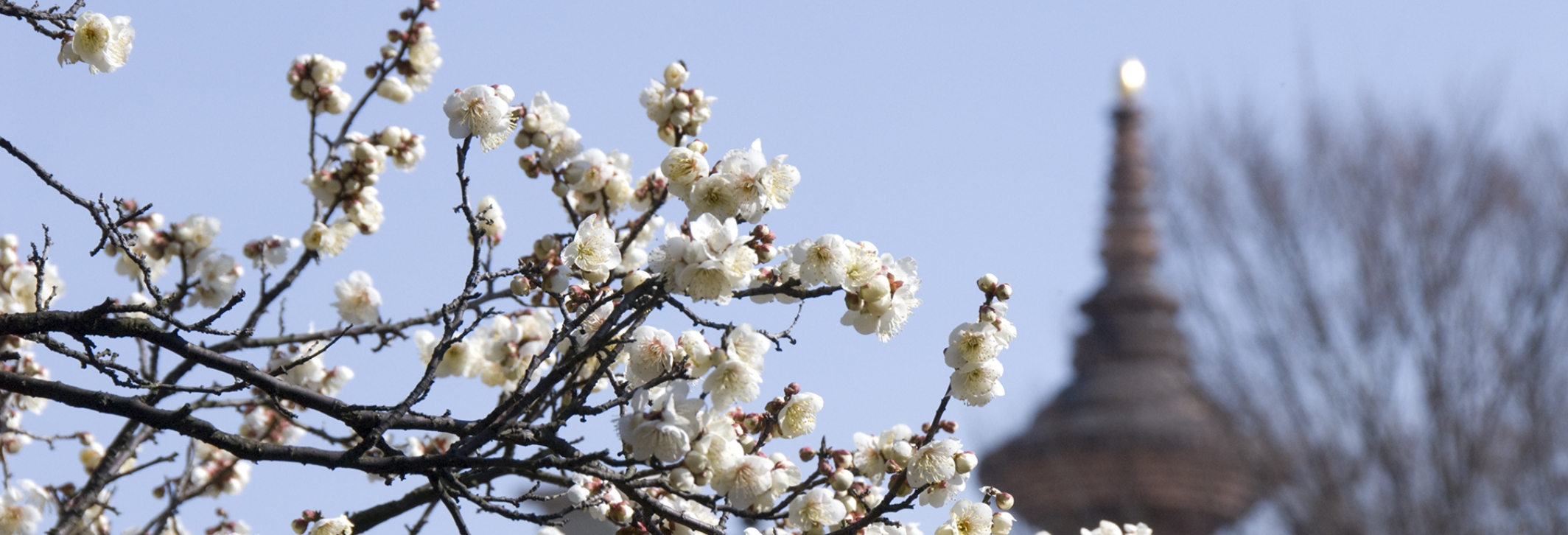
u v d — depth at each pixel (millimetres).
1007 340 4871
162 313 4703
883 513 4773
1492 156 21969
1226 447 23672
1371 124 22953
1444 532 19812
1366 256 21578
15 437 7617
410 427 4926
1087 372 30203
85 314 4871
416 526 6156
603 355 5406
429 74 6922
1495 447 20266
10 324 4844
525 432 4742
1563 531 19531
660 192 6254
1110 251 32875
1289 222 22359
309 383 6930
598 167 6133
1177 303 27609
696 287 4477
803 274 4539
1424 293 21109
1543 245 20891
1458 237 21297
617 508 4984
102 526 7562
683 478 4469
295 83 6750
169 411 4848
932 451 4871
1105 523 7531
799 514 4715
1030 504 28250
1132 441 26469
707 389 4562
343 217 6766
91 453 7574
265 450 4852
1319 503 20812
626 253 6223
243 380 4973
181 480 6926
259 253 6691
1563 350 20531
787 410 4840
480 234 4891
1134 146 35500
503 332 6586
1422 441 20672
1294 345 21828
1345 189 22312
